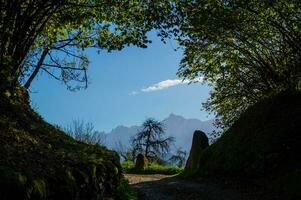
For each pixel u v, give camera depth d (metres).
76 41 19.14
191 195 17.23
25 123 10.82
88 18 16.80
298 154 17.56
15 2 12.31
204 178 22.53
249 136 21.14
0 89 10.87
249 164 19.44
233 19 21.30
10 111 10.73
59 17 16.38
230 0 19.81
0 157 7.08
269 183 16.53
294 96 21.31
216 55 28.69
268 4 19.84
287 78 24.47
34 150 8.71
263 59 27.70
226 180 20.06
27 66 18.14
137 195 16.81
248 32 24.08
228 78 30.52
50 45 18.86
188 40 23.52
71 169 8.52
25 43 13.37
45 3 13.60
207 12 20.09
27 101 12.94
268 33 24.30
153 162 51.44
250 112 23.23
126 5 16.00
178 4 17.53
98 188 10.11
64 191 7.54
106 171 11.15
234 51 27.95
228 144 22.58
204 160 24.55
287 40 23.61
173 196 17.30
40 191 6.55
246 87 30.05
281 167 17.47
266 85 27.77
